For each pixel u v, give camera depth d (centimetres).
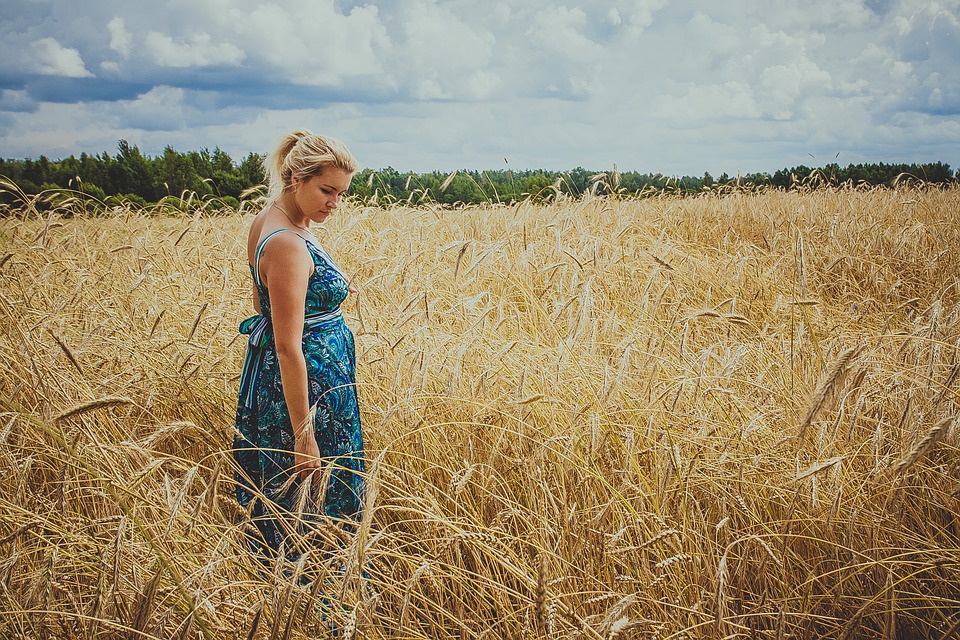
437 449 272
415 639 183
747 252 628
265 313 247
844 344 332
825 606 218
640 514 221
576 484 246
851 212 812
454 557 218
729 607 213
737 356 284
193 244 586
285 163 230
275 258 219
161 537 196
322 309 244
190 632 178
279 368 237
